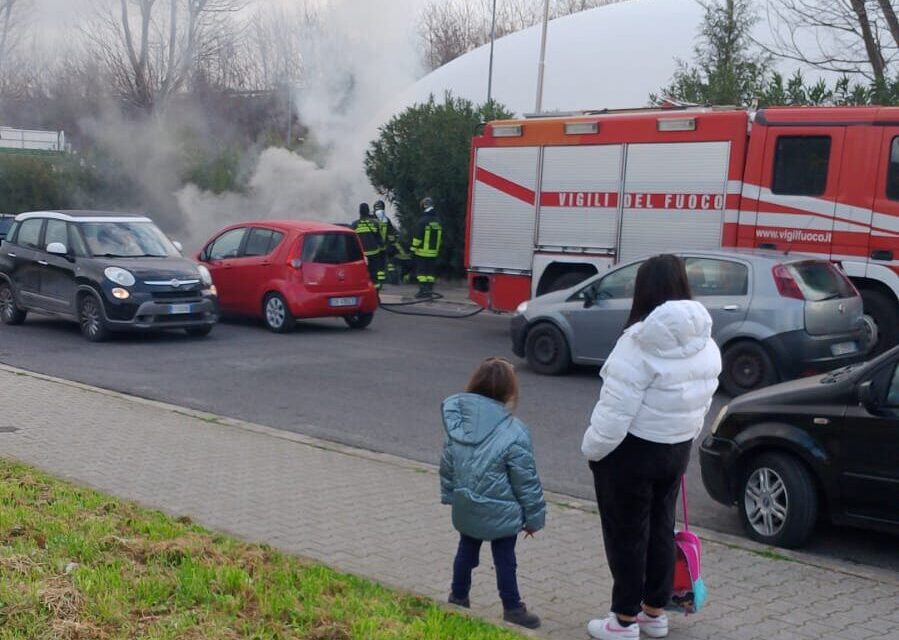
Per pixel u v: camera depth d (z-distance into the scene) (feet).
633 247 46.68
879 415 19.76
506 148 50.93
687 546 16.25
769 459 21.25
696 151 44.52
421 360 44.65
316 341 49.83
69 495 21.97
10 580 15.75
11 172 96.84
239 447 28.73
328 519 22.30
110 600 15.14
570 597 18.12
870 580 19.17
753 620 17.08
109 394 35.78
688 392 14.87
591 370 42.34
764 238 43.06
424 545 20.68
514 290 51.11
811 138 41.86
